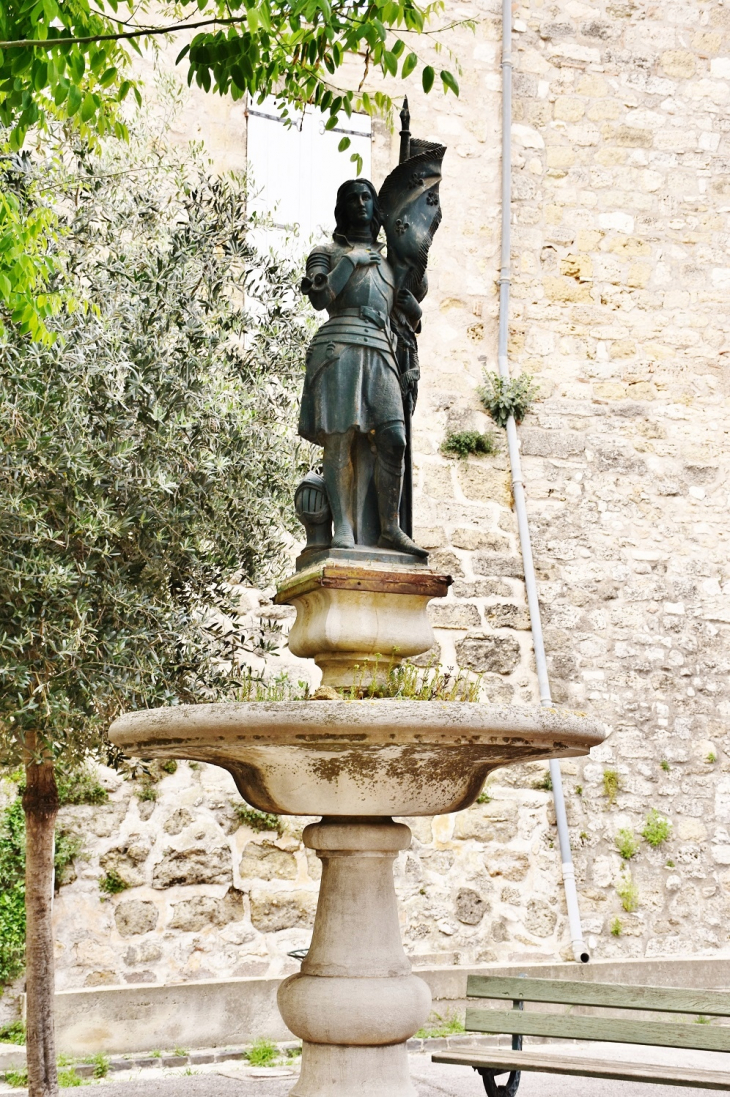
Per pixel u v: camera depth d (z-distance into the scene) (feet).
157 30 13.46
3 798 23.70
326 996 13.67
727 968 28.12
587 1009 26.40
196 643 19.44
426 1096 20.02
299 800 13.70
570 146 32.91
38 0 13.08
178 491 19.03
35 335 16.17
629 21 33.96
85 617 16.96
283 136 30.25
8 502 16.83
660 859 29.17
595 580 30.58
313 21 14.10
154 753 14.38
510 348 31.53
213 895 25.17
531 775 28.66
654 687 30.27
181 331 19.88
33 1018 17.92
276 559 21.84
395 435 15.10
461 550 29.86
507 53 32.76
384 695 14.56
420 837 27.32
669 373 32.37
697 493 31.86
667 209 33.24
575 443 31.35
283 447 21.21
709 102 34.06
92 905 24.14
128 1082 20.93
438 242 31.58
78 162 20.53
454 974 25.67
